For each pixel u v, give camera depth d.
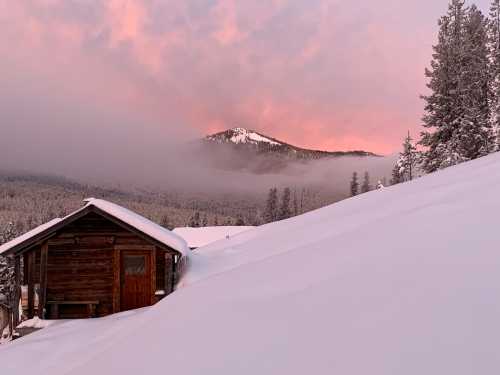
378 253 4.96
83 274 14.82
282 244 12.24
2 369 8.48
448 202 6.43
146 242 15.11
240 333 3.98
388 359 2.69
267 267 6.64
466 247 4.09
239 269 7.63
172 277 15.88
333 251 6.03
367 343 2.96
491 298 2.98
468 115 26.36
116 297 14.77
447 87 28.41
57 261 14.78
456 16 29.16
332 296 4.09
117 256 14.96
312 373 2.86
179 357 3.97
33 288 14.70
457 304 3.05
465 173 10.87
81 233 14.97
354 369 2.72
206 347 3.95
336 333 3.28
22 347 9.84
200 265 15.07
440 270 3.75
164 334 4.93
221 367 3.41
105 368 4.71
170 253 15.14
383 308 3.40
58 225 14.55
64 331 11.90
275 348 3.42
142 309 14.05
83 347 8.80
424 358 2.57
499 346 2.44
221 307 5.07
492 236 4.13
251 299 5.00
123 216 14.67
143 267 15.13
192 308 5.63
